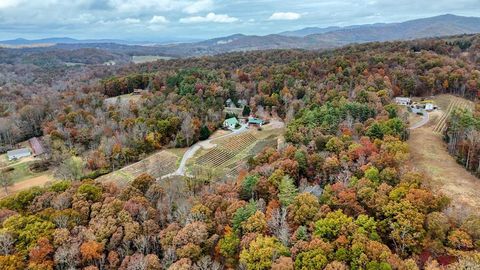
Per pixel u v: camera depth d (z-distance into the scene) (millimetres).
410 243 46594
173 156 113062
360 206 54156
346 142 77688
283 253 46406
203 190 75312
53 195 64875
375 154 66875
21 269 47469
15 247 50500
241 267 46844
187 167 104875
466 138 74312
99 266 51844
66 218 56688
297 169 70750
